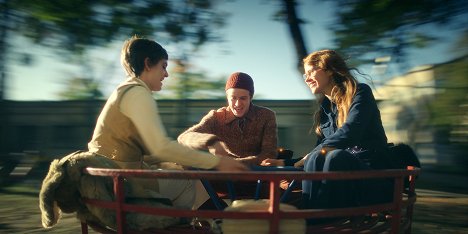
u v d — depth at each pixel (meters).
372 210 2.56
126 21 11.91
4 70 14.24
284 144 15.29
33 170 14.85
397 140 13.04
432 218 6.91
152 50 3.08
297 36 12.01
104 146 3.02
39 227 6.21
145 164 3.25
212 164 2.81
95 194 2.76
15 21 12.40
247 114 4.07
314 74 3.57
